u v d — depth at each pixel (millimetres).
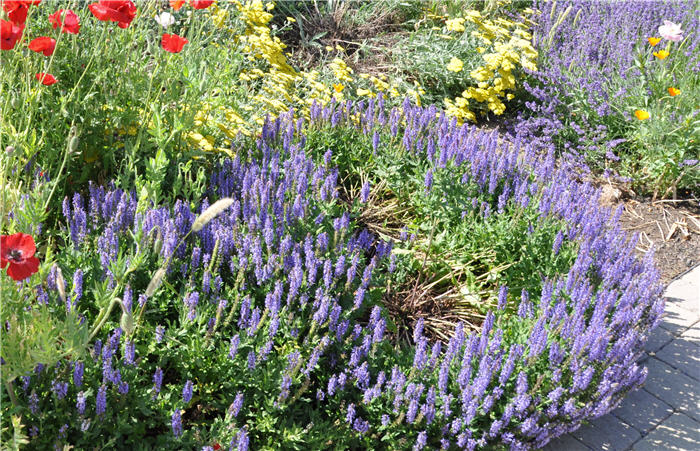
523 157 3820
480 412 2994
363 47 4762
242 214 3355
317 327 3057
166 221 3061
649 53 4680
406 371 3094
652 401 3367
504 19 5172
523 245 3510
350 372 3037
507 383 3080
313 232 3320
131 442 2842
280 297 3039
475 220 3543
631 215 4160
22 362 2641
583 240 3490
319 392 2979
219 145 3666
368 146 3832
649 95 4457
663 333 3615
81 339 2668
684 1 5484
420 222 3686
